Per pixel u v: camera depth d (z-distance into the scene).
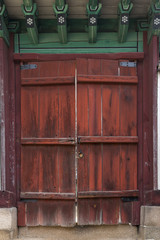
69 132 2.61
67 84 2.63
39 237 2.63
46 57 2.67
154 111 2.51
